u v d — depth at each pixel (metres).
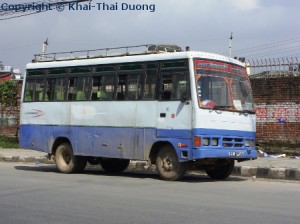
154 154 12.73
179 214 7.89
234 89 12.70
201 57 12.09
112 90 13.41
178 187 11.16
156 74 12.52
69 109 14.39
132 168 16.67
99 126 13.62
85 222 7.34
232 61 12.87
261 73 19.72
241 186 11.65
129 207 8.51
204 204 8.81
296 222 7.32
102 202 9.02
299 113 18.66
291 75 19.06
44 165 18.09
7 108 25.95
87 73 14.06
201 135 11.70
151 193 10.16
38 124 15.20
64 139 14.65
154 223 7.23
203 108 11.78
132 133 12.88
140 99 12.79
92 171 15.65
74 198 9.48
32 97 15.49
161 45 12.98
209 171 13.59
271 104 19.30
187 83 11.88
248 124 12.84
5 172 14.73
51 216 7.78
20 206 8.63
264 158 17.84
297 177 13.42
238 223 7.21
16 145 24.42
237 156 12.38
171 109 12.16
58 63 14.84
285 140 18.94
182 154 11.91
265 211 8.17
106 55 13.91
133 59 13.04
